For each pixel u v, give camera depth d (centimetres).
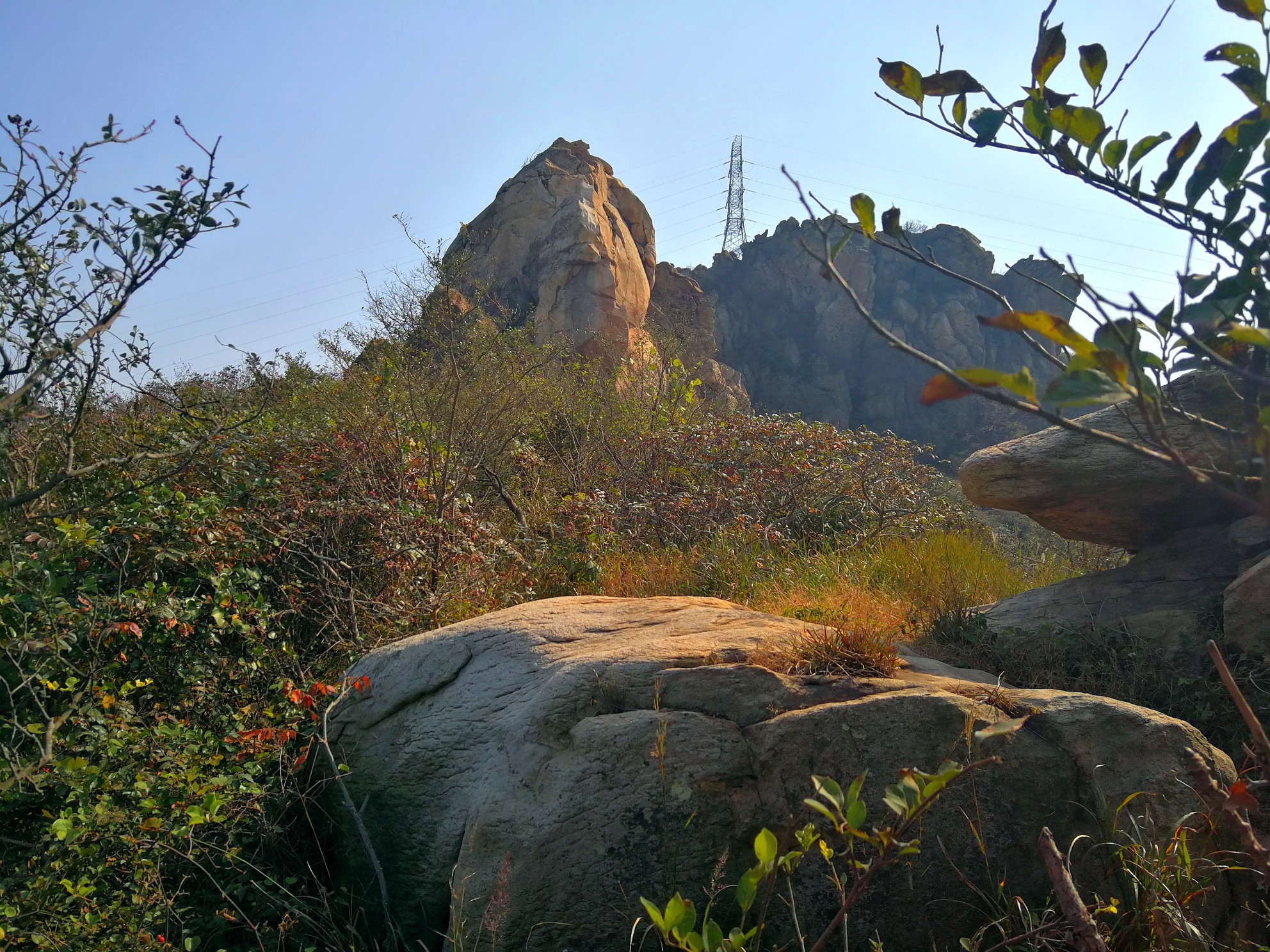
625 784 337
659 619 450
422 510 696
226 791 400
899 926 317
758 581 704
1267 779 171
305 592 607
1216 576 550
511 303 2219
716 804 332
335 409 866
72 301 301
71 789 369
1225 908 320
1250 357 149
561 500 911
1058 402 108
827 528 983
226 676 491
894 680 368
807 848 220
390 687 441
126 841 365
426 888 379
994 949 280
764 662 381
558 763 350
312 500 673
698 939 174
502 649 428
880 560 736
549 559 791
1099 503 577
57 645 405
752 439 1083
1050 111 164
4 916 326
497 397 1017
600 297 2142
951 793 327
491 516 877
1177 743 336
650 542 878
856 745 336
